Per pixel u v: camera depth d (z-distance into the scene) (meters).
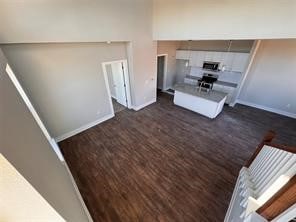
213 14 3.19
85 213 2.04
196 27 3.57
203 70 6.62
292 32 2.44
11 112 0.87
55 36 2.76
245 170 2.51
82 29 3.04
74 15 2.86
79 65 3.60
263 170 1.90
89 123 4.33
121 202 2.41
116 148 3.57
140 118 4.84
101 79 4.17
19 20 2.35
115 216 2.22
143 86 5.20
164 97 6.55
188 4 3.50
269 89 4.96
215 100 4.44
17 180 0.50
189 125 4.44
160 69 7.17
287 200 1.18
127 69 4.68
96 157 3.31
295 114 4.69
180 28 3.88
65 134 3.88
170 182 2.72
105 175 2.88
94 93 4.15
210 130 4.20
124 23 3.71
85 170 2.99
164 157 3.29
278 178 1.34
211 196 2.47
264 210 1.34
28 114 1.58
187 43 6.75
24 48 2.75
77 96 3.81
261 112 5.11
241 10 2.82
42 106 3.28
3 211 0.52
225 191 2.55
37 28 2.54
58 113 3.59
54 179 1.10
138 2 3.79
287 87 4.61
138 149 3.53
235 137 3.91
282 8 2.40
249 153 3.38
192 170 2.96
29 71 2.92
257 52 4.79
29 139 0.97
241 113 5.07
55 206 0.70
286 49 4.30
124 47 4.34
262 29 2.71
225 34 3.19
